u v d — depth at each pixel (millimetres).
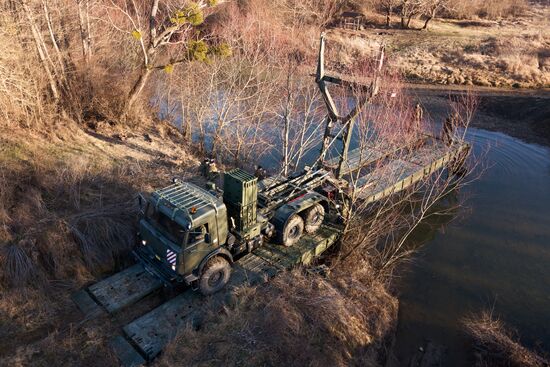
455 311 11133
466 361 9664
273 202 10773
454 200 16547
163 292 9344
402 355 9797
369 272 11516
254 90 18312
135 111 17000
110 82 16516
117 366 7551
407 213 15383
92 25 16594
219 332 8219
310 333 8703
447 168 18781
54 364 7441
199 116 16984
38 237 9039
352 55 31109
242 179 9367
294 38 24516
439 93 28266
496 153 20562
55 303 8586
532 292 11914
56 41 15617
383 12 43625
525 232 14664
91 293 8930
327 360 8328
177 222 8320
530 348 10055
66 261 9156
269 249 10727
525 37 36656
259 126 18156
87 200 10844
